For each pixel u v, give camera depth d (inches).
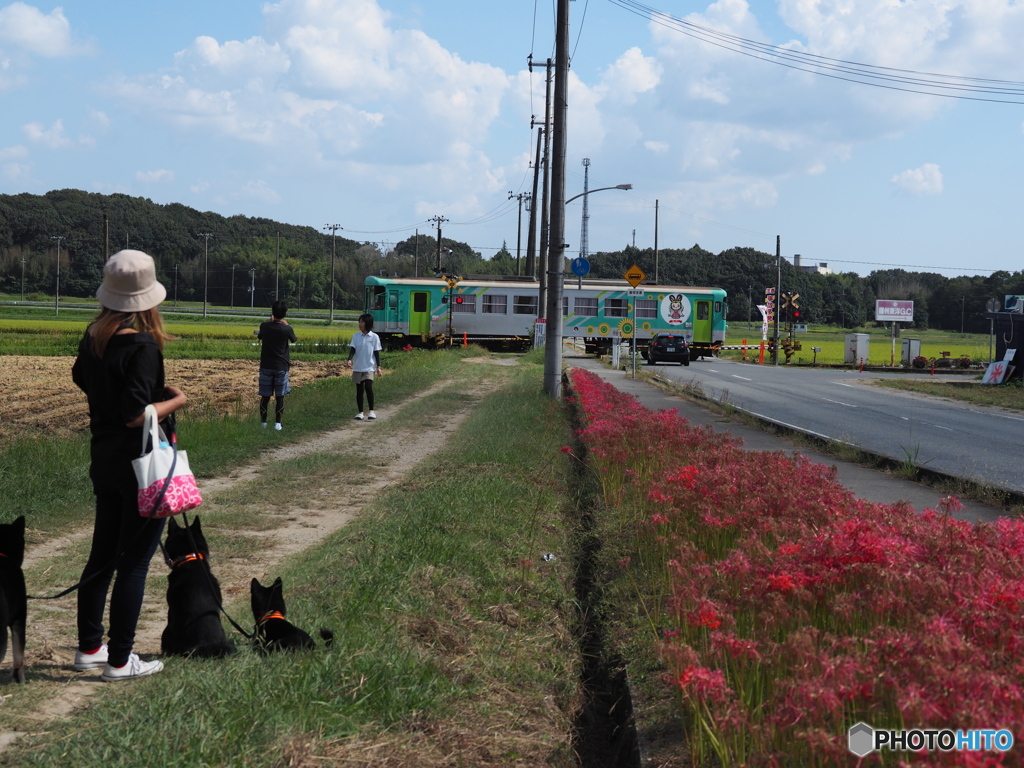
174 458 154.7
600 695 194.1
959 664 113.1
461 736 147.6
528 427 553.6
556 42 792.3
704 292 1972.2
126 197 7278.5
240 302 6063.0
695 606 167.2
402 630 187.0
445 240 7204.7
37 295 5757.9
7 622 144.8
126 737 127.6
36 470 348.5
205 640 164.9
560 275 797.2
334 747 134.0
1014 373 1295.5
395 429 577.6
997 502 391.5
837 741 105.4
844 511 226.4
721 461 321.1
